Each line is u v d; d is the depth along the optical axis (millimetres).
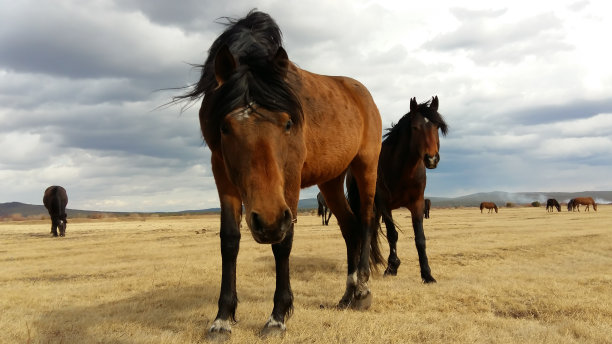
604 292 5266
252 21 3893
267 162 2908
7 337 3512
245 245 11859
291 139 3277
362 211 5246
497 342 3473
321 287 6047
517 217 30750
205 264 8516
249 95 3002
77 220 46188
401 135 7020
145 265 8609
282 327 3531
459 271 7316
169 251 11117
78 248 12391
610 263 8133
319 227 20797
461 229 17141
